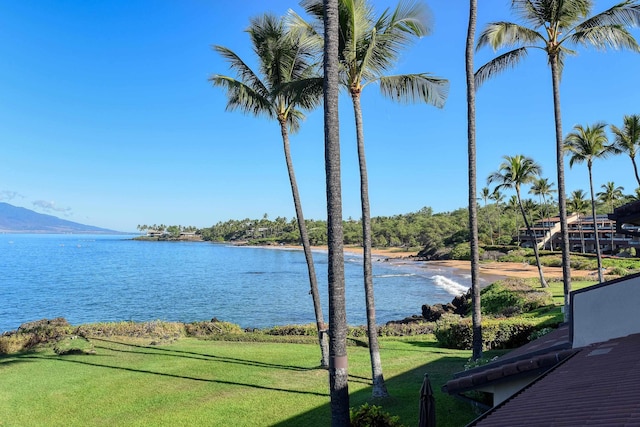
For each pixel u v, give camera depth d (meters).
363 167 12.18
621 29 14.68
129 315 37.12
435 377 13.34
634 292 6.98
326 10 8.16
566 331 9.93
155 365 16.14
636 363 5.27
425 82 12.64
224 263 104.12
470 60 13.11
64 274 73.94
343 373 7.88
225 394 12.68
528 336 16.19
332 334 7.93
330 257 8.02
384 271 80.81
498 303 29.89
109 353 18.30
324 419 10.46
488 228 115.25
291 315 37.03
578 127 34.94
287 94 13.80
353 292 52.56
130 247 198.62
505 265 74.75
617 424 3.44
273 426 10.27
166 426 10.46
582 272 51.94
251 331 24.84
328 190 8.11
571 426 3.71
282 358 17.11
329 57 8.13
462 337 17.95
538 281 42.41
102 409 11.73
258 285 59.91
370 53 11.55
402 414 10.23
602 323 7.22
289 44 14.91
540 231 98.12
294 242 191.12
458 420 9.79
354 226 175.00
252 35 15.21
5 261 105.56
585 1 14.80
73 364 16.36
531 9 15.67
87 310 39.59
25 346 19.27
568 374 5.71
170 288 55.88
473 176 13.01
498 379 6.96
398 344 19.77
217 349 19.12
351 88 12.29
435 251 110.00
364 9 11.66
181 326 24.08
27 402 12.32
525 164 40.41
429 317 31.44
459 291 51.88
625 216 6.21
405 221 175.00
